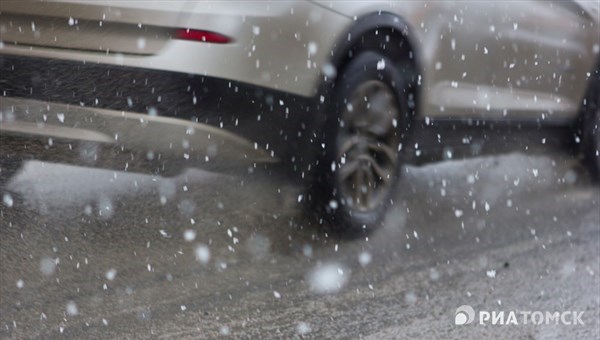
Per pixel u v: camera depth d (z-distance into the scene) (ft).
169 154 16.92
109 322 14.02
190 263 16.71
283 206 18.51
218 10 16.42
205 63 16.40
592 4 24.56
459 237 20.06
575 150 25.12
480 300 16.31
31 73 16.97
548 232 21.20
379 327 14.70
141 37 16.52
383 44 18.66
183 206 18.98
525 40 22.26
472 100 21.04
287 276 16.65
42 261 16.11
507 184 24.84
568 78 23.94
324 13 17.30
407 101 19.35
